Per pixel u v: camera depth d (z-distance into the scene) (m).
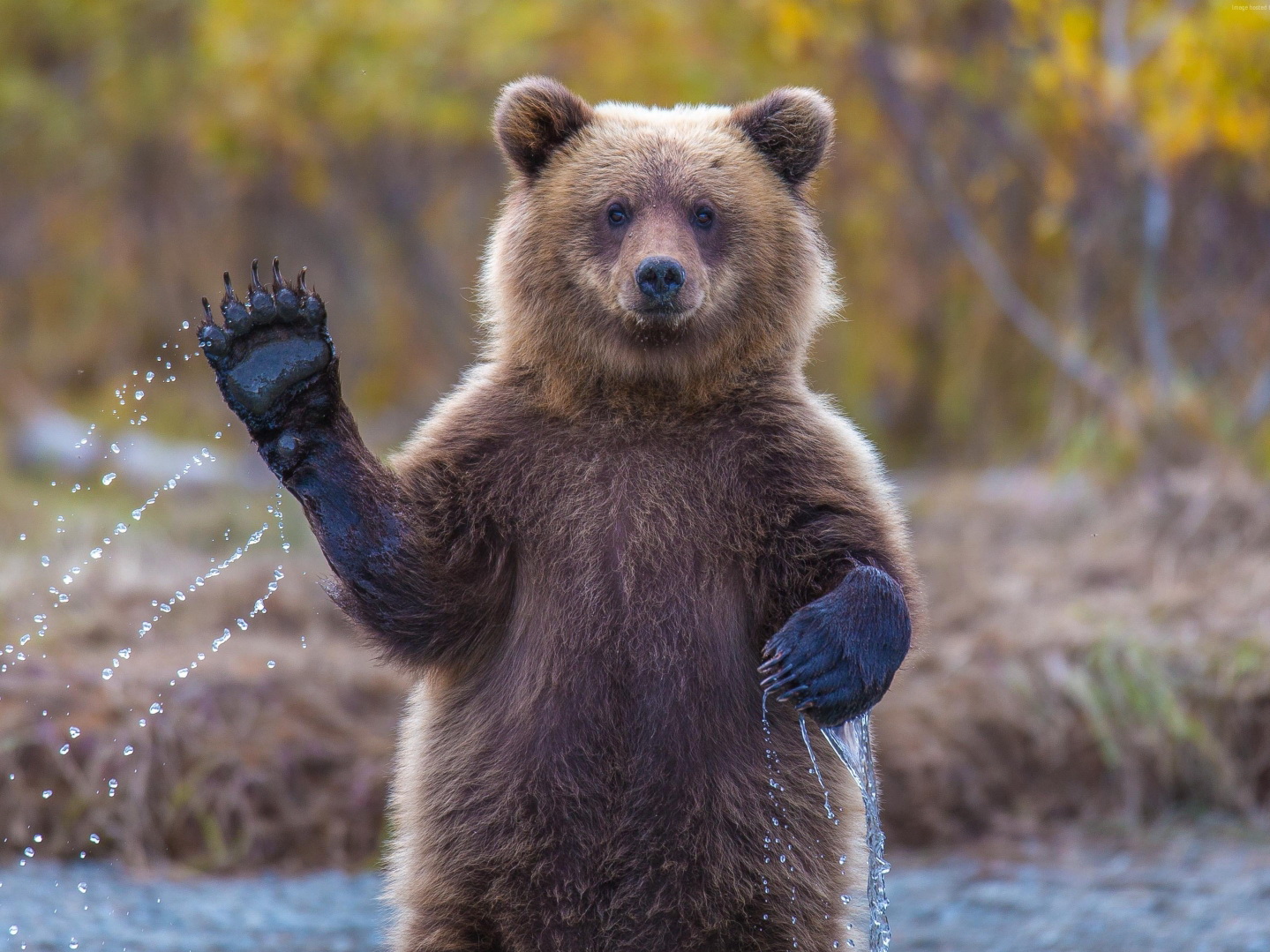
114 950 9.56
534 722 7.29
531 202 7.98
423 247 26.92
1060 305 21.38
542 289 7.77
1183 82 17.16
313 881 11.20
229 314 6.98
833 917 7.41
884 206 23.86
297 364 7.00
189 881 11.10
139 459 21.72
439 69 23.06
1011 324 22.45
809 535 7.28
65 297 27.42
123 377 26.05
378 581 7.16
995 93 19.94
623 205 7.72
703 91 22.56
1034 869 11.34
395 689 12.80
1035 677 12.98
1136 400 18.02
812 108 8.16
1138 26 19.39
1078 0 17.98
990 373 22.73
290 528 18.30
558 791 7.25
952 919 10.35
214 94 24.38
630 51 22.94
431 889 7.43
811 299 8.02
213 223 27.44
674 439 7.58
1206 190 19.69
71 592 14.51
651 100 22.84
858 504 7.39
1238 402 18.48
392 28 22.88
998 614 14.36
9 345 26.39
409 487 7.37
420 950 7.46
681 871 7.23
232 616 14.36
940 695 12.99
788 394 7.74
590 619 7.30
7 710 11.91
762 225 7.83
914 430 24.55
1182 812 12.26
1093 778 12.49
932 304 23.97
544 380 7.72
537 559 7.42
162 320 27.30
